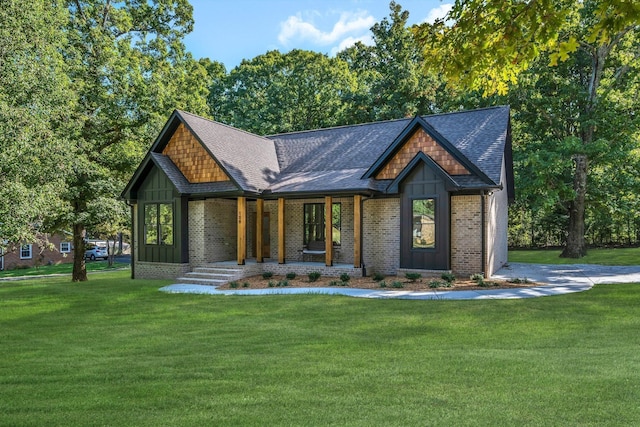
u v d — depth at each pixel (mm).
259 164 20922
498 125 18562
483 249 16359
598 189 26141
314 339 8625
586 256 26531
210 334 9344
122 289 16656
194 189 19547
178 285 17516
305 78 42625
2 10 14117
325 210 18938
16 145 13523
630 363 6496
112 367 7105
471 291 13703
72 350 8375
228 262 20031
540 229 34719
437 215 16609
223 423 4695
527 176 25156
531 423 4500
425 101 34688
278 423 4648
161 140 20359
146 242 20641
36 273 33375
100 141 23203
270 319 10641
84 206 21922
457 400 5184
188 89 29203
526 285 14727
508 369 6328
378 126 22266
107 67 22141
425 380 5949
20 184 13906
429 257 16734
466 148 17797
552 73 26484
